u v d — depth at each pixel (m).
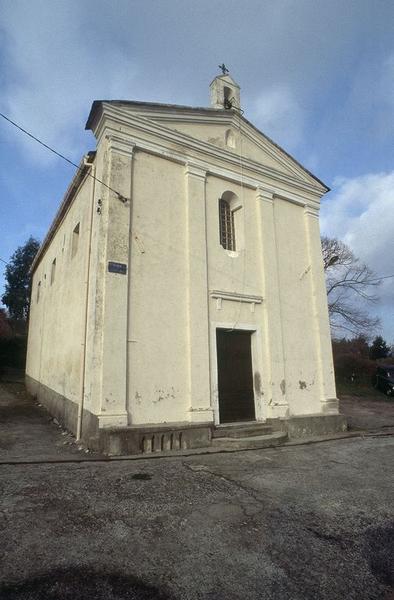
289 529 4.02
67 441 7.89
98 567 3.16
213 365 8.88
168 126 9.48
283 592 2.94
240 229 10.46
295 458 7.17
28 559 3.22
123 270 7.83
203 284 9.05
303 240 11.91
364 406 18.05
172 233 8.90
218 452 7.49
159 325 8.20
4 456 6.59
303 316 11.16
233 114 10.84
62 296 11.49
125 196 8.20
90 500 4.56
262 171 11.16
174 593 2.87
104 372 7.22
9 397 15.20
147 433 7.25
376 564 3.45
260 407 9.56
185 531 3.87
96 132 8.78
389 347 36.66
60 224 13.18
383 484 5.61
